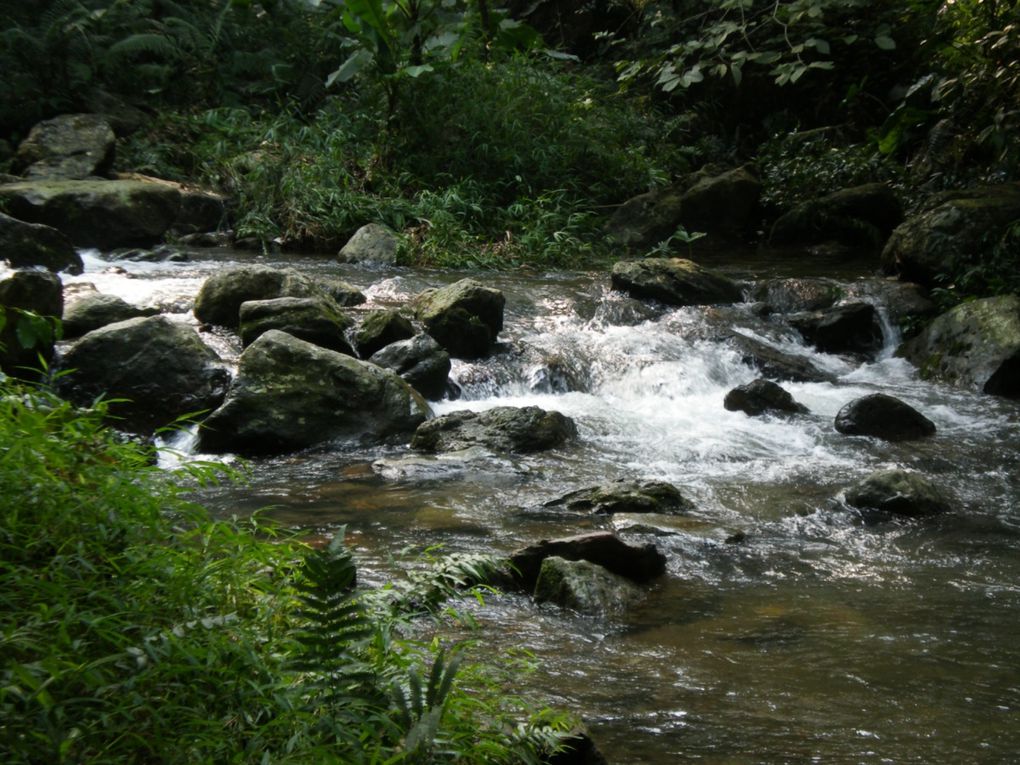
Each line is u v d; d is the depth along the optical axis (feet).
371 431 24.17
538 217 45.47
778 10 53.67
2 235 33.14
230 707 9.77
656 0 62.49
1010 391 28.99
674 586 16.42
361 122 49.57
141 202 41.06
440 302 29.53
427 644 11.99
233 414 23.18
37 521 11.85
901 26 54.39
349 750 9.35
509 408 24.44
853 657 13.92
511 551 17.35
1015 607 15.72
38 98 48.62
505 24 52.65
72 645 9.72
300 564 12.87
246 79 56.95
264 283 29.45
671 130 56.03
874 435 25.21
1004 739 11.81
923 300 34.40
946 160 45.96
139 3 54.19
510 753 10.03
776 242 48.16
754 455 23.70
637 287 34.81
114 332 24.57
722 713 12.32
